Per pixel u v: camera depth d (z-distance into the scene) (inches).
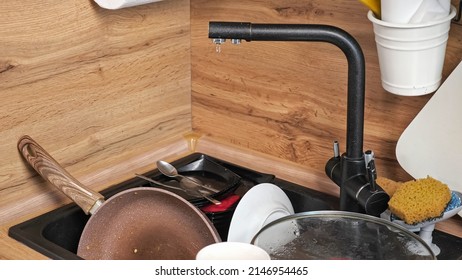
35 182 57.0
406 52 48.1
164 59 65.3
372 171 49.3
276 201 54.6
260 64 63.2
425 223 49.5
